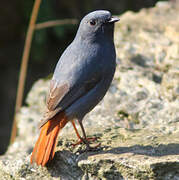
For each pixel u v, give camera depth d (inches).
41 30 759.7
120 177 315.9
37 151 317.7
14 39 851.4
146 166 303.0
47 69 812.6
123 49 534.6
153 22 596.4
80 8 805.2
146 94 450.9
